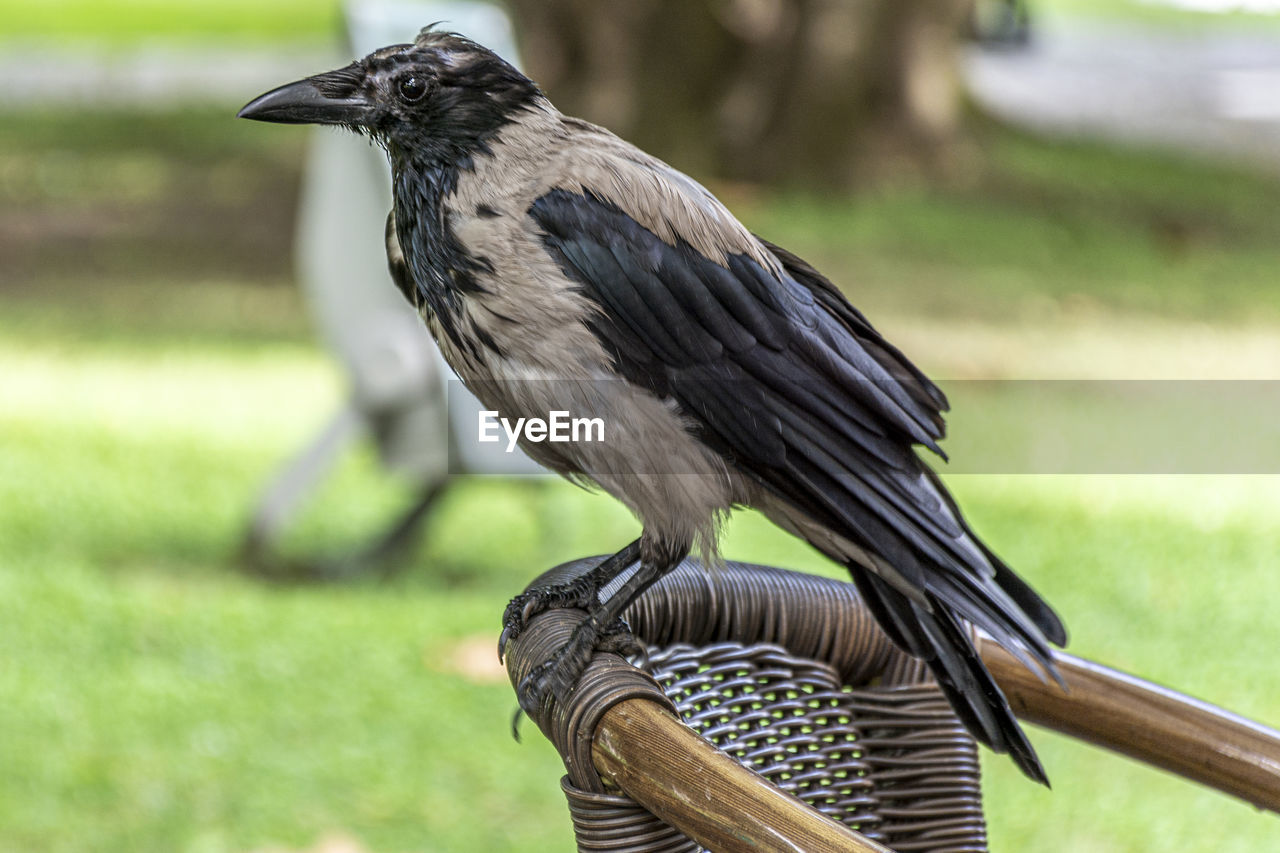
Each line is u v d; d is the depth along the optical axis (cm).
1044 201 2800
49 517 1169
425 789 831
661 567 402
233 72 3691
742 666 395
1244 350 1983
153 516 1192
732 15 2670
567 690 340
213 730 879
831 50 2703
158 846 765
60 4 4928
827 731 395
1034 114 3741
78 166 2656
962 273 2295
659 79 2697
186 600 1041
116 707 895
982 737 378
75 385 1545
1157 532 1288
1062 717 397
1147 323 2097
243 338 1775
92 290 1958
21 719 873
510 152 405
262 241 2261
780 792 286
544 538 1177
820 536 414
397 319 1027
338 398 1541
